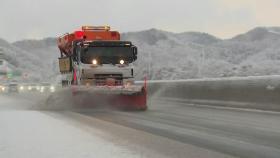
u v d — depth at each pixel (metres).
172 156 7.55
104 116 15.72
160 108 20.08
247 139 9.76
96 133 10.27
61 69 24.53
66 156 7.10
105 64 19.94
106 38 23.00
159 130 11.40
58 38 26.17
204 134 10.60
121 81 20.02
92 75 19.80
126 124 12.86
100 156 7.11
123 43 20.25
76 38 22.73
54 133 10.08
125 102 19.53
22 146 8.16
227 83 20.73
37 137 9.38
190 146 8.67
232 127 12.11
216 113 16.92
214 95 21.62
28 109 19.30
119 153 7.43
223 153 7.95
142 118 14.91
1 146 8.17
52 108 19.52
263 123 13.13
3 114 15.73
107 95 19.78
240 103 19.62
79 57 19.91
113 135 10.04
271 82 17.97
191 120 14.14
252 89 19.00
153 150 8.02
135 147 8.23
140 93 18.97
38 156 7.13
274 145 8.92
